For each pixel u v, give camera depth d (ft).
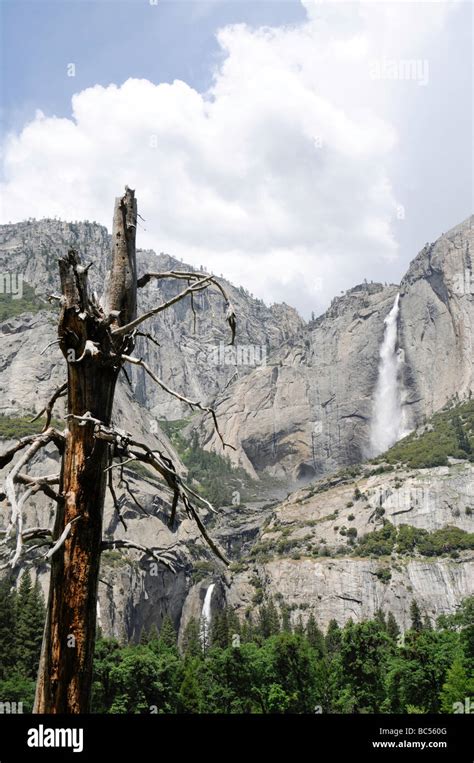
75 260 33.17
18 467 29.43
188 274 37.55
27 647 254.88
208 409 33.81
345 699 246.27
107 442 32.30
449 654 216.54
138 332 36.11
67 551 30.35
